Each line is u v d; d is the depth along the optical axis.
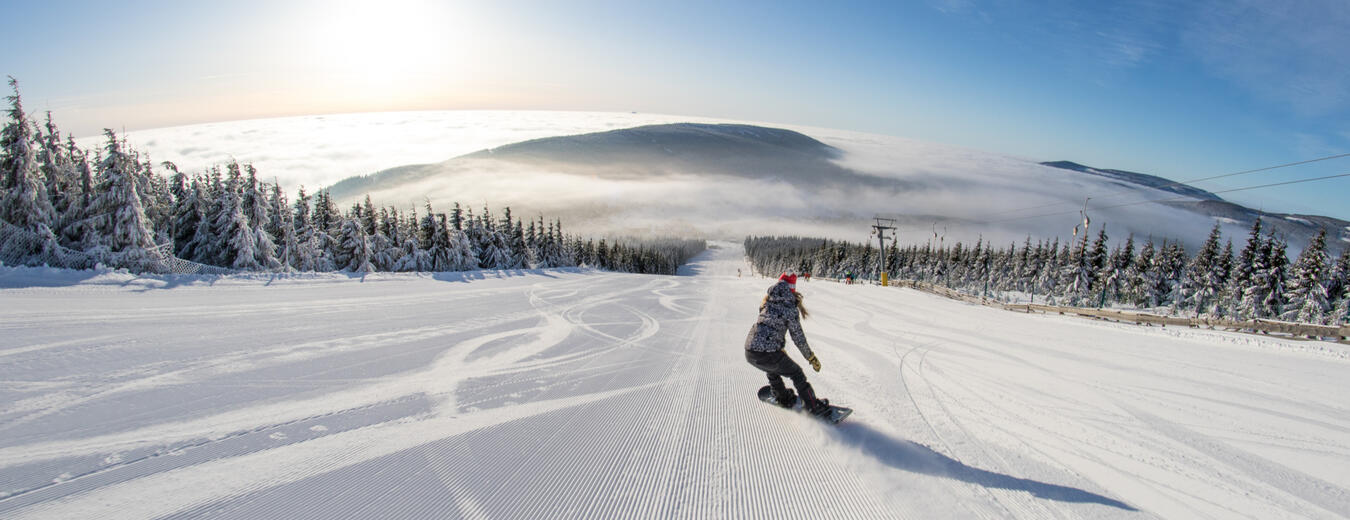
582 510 2.82
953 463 3.77
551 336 8.77
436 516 2.67
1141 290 53.03
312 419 4.08
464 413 4.40
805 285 30.89
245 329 7.82
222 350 6.34
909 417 4.88
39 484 2.81
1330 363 8.89
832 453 3.82
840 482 3.33
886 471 3.54
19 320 7.30
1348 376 7.74
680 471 3.40
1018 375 7.06
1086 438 4.52
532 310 12.27
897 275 92.56
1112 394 6.13
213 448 3.42
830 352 8.36
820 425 4.43
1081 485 3.51
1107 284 53.47
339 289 14.55
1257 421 5.19
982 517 2.95
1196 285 48.62
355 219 31.05
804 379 4.47
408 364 6.16
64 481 2.86
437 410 4.46
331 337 7.58
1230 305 42.88
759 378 6.24
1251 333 14.34
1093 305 54.03
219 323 8.20
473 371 5.98
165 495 2.76
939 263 85.56
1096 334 12.02
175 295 11.05
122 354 5.85
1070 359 8.47
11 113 14.62
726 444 3.92
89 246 15.71
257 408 4.29
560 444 3.77
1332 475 3.89
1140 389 6.43
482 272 24.31
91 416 3.91
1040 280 65.44
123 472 3.01
